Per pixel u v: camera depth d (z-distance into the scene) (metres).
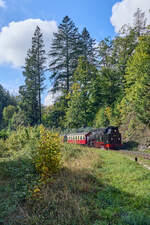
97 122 39.31
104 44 49.44
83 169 9.89
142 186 7.59
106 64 48.56
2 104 94.88
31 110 54.81
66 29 55.41
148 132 23.44
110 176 9.32
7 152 14.84
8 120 77.25
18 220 4.68
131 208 5.62
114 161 13.30
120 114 33.59
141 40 31.91
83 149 18.69
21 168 8.93
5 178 7.96
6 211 5.07
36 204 5.54
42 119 58.66
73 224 4.54
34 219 4.65
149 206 5.71
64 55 54.44
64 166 10.30
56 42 54.28
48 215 4.98
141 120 22.89
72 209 5.27
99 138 26.03
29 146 12.95
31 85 56.91
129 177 9.00
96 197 6.62
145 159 14.81
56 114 50.41
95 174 9.51
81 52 54.44
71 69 54.97
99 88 45.34
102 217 5.06
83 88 47.34
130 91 32.75
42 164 8.28
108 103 41.00
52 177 7.74
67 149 16.30
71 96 46.44
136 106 23.94
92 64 55.25
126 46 42.25
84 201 5.95
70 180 7.82
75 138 33.25
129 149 23.69
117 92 41.03
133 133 26.05
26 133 18.69
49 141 8.87
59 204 5.57
